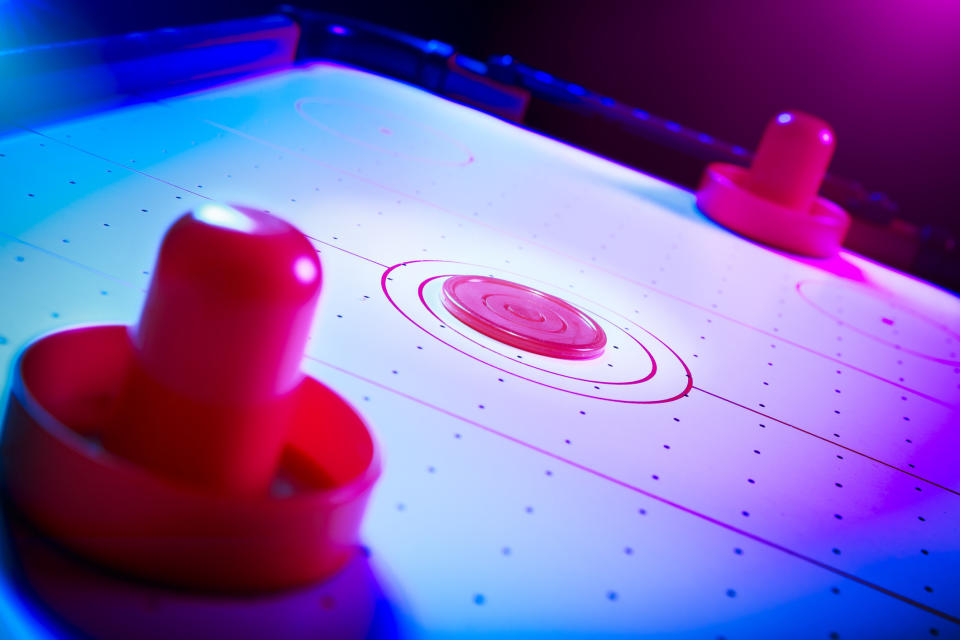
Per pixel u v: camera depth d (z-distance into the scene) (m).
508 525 0.39
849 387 0.56
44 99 0.57
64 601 0.30
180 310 0.32
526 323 0.50
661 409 0.47
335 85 0.82
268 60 0.80
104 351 0.36
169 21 0.95
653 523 0.41
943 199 1.06
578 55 1.12
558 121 1.08
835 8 1.03
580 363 0.49
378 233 0.56
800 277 0.73
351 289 0.49
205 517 0.31
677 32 1.09
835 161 1.09
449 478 0.40
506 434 0.42
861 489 0.47
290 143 0.65
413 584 0.36
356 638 0.33
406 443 0.40
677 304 0.60
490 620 0.35
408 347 0.46
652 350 0.53
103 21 0.88
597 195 0.76
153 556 0.32
